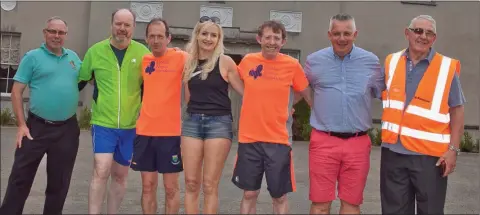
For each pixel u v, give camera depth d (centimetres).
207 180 361
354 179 358
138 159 379
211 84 357
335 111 354
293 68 362
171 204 387
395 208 350
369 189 606
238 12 1155
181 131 369
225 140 361
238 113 948
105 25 1161
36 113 379
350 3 1173
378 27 1180
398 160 347
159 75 379
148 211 388
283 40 361
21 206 389
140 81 399
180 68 379
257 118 359
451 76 336
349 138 356
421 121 338
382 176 360
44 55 380
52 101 377
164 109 376
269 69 360
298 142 1094
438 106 337
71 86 388
